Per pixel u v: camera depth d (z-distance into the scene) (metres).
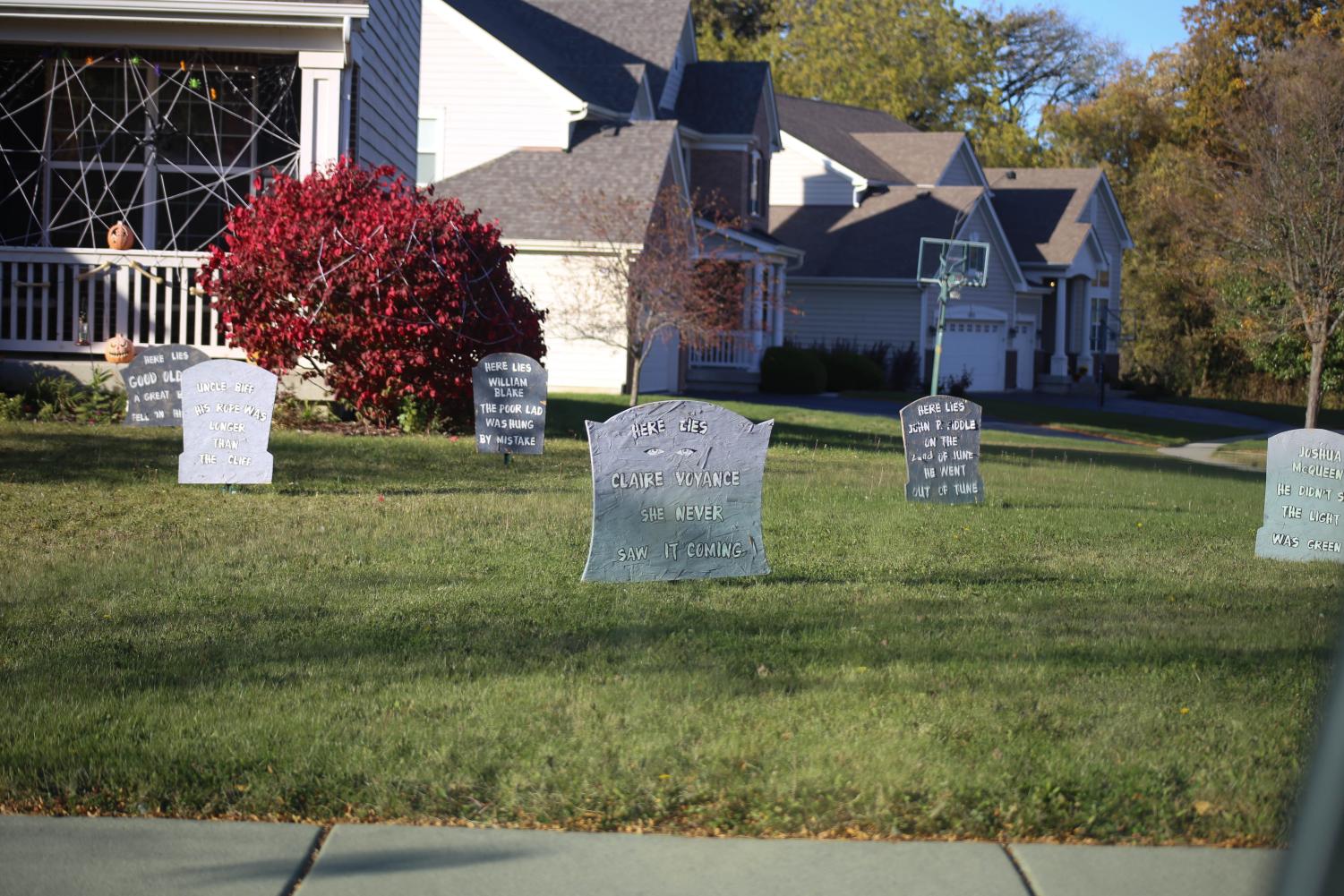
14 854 4.30
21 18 14.58
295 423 14.91
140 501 9.95
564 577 7.99
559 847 4.43
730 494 8.14
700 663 6.20
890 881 4.23
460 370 15.34
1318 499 9.87
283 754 4.98
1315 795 4.14
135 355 14.61
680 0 35.53
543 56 30.64
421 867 4.27
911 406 12.02
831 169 40.84
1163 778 4.91
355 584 7.68
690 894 4.13
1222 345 46.44
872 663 6.26
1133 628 7.15
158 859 4.29
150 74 15.82
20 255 14.52
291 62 15.66
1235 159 37.12
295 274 14.62
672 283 23.39
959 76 61.12
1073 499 13.38
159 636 6.48
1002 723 5.42
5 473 10.73
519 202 25.75
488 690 5.74
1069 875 4.27
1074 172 47.62
